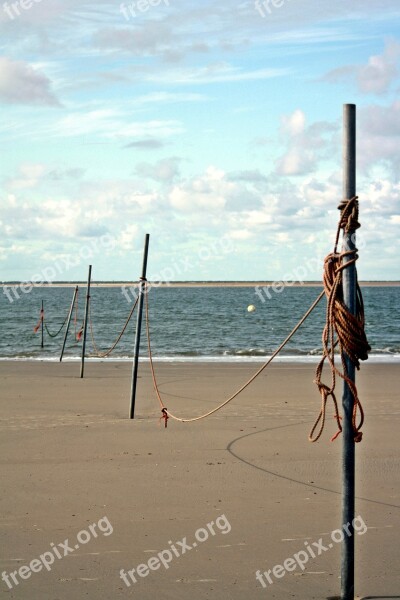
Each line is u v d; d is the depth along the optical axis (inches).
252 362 882.1
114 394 596.1
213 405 542.0
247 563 236.5
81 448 396.8
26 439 419.8
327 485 325.7
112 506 294.7
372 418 490.3
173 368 802.2
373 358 966.4
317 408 527.8
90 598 211.0
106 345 1288.1
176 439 418.9
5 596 211.9
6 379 693.9
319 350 1105.4
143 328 1784.0
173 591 215.8
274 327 1829.5
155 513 285.9
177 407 533.3
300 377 712.4
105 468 354.3
